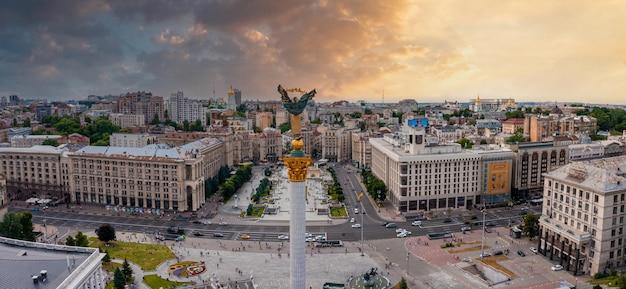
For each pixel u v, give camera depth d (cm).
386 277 19350
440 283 18800
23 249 14950
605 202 18700
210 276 19488
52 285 12450
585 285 18262
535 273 19625
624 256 19612
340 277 19462
